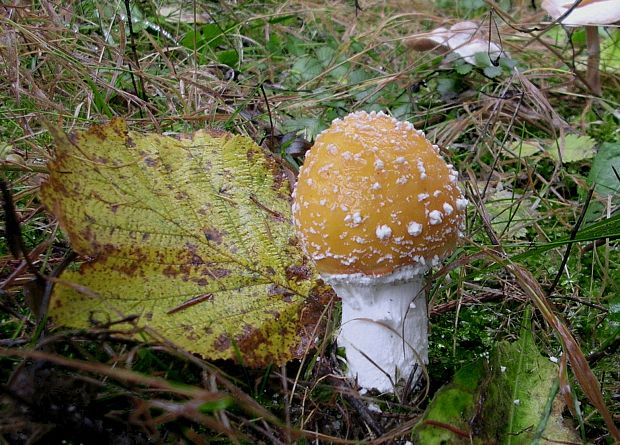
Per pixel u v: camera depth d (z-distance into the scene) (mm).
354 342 221
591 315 269
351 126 200
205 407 167
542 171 384
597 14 391
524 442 191
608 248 284
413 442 186
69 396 186
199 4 472
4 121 306
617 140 374
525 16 588
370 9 584
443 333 262
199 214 236
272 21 490
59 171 212
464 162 358
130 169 229
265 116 377
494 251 258
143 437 190
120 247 217
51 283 202
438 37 460
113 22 398
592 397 193
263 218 244
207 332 213
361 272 196
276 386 224
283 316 229
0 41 323
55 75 339
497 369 204
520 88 440
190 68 395
